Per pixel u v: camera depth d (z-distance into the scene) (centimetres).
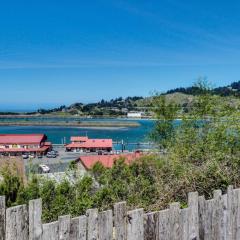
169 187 579
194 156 771
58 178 896
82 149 11356
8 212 306
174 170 682
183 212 390
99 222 347
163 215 378
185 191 572
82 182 818
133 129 19662
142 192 636
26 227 315
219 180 588
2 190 851
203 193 579
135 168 974
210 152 782
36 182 850
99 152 10838
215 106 1482
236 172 602
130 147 11031
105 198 687
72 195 774
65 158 9619
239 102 1205
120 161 1289
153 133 2052
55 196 764
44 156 10194
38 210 321
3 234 304
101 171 1095
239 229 434
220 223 417
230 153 667
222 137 851
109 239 352
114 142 12588
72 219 334
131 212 359
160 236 376
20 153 10588
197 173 582
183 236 389
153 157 1009
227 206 423
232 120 898
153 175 749
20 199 827
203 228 404
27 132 18538
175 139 1288
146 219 368
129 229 358
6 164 1007
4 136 10844
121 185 701
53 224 326
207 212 407
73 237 335
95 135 16500
